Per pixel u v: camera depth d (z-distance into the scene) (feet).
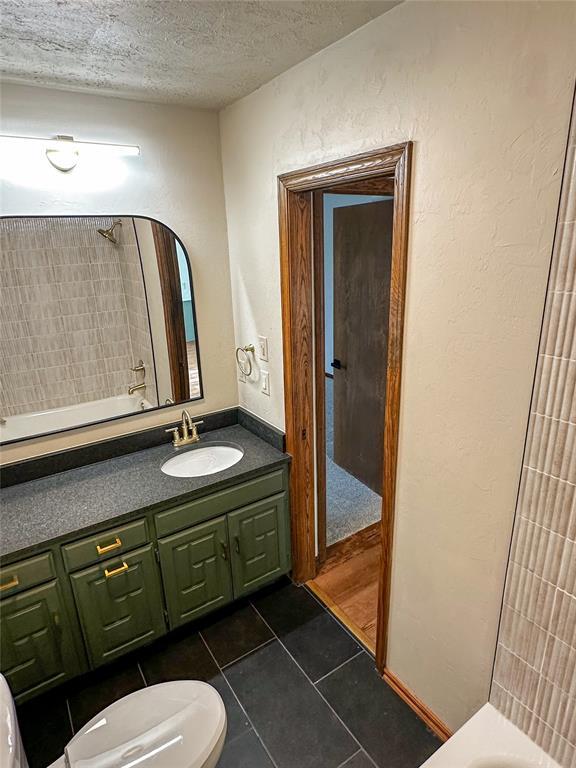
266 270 7.06
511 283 3.75
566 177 3.24
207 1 3.85
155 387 7.72
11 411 6.60
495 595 4.56
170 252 7.36
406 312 4.76
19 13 3.94
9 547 5.40
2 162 5.88
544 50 3.19
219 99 6.60
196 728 4.58
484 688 4.94
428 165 4.19
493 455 4.24
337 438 11.96
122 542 6.10
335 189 6.68
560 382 3.59
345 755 5.49
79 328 6.87
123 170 6.66
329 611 7.63
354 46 4.63
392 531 5.62
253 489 7.15
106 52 4.84
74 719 6.00
